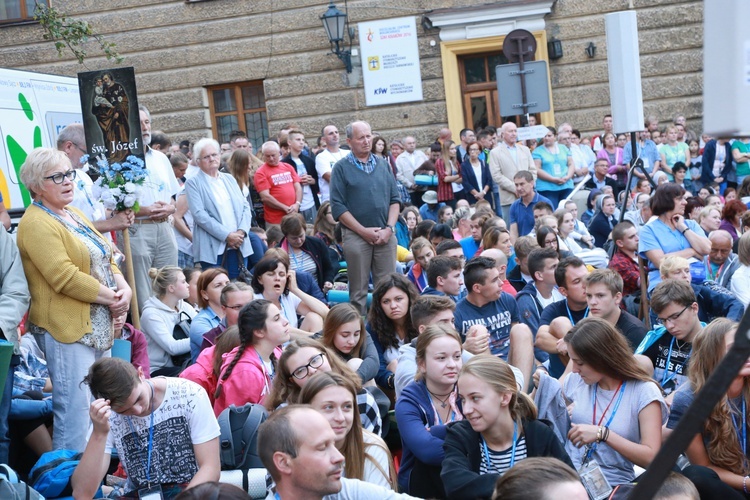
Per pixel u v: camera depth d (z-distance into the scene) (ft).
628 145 49.24
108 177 20.99
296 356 15.11
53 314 17.44
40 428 18.22
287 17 55.88
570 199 42.34
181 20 56.49
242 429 14.82
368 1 55.11
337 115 55.93
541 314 22.38
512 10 54.24
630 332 19.30
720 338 14.06
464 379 13.20
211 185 29.27
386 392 20.40
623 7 54.03
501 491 8.93
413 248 27.86
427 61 55.21
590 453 14.87
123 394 13.83
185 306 24.36
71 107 31.86
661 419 14.73
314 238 30.73
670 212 25.66
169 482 14.35
